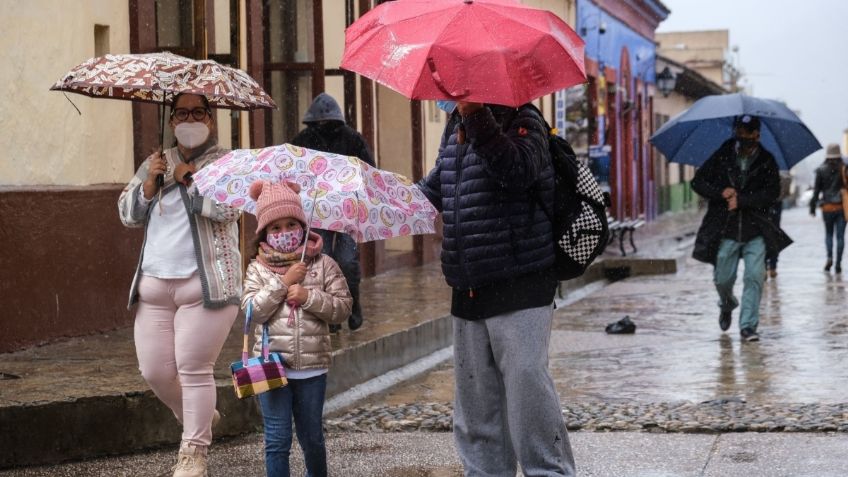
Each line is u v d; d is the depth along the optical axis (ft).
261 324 22.89
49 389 29.71
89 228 40.22
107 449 28.94
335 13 61.82
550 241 21.72
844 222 77.56
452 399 36.60
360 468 27.48
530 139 20.68
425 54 19.02
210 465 27.94
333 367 36.19
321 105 41.09
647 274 81.71
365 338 40.01
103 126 42.06
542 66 19.44
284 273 22.67
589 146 111.14
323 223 22.07
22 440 27.73
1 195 35.96
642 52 149.38
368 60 19.66
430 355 44.93
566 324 54.29
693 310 58.23
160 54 25.43
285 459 22.97
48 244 38.09
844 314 55.06
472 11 19.56
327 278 23.00
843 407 32.42
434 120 76.23
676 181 194.08
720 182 45.73
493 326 21.63
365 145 41.73
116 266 41.78
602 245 21.93
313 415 23.03
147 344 25.59
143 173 25.52
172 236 25.30
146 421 29.58
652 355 44.04
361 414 33.22
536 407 21.54
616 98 131.64
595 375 40.01
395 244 71.41
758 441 28.91
